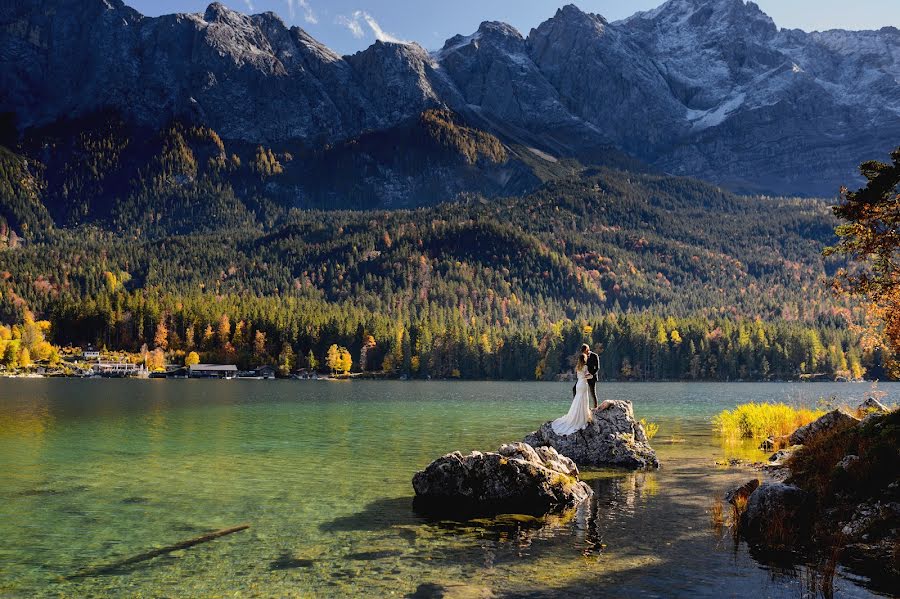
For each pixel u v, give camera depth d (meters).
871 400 37.66
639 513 22.03
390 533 19.75
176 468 31.50
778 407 47.44
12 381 166.50
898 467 19.00
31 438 43.81
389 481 28.08
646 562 16.69
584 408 33.19
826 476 20.55
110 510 22.72
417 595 14.62
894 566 15.57
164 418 60.81
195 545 18.59
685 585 14.97
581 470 30.66
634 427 33.19
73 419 58.75
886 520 17.30
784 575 15.54
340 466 32.16
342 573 16.17
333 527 20.47
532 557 17.25
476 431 49.78
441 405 85.81
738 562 16.55
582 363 33.47
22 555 17.77
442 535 19.50
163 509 22.88
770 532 18.31
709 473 29.72
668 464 32.53
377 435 46.62
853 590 14.41
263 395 111.12
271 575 16.09
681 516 21.55
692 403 93.69
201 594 14.91
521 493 23.27
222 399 96.56
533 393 126.19
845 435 23.59
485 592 14.75
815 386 169.62
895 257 26.44
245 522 21.09
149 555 17.72
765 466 30.66
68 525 20.75
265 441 42.59
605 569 16.20
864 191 24.78
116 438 43.97
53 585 15.55
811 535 18.08
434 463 24.39
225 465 32.47
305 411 72.38
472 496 23.45
